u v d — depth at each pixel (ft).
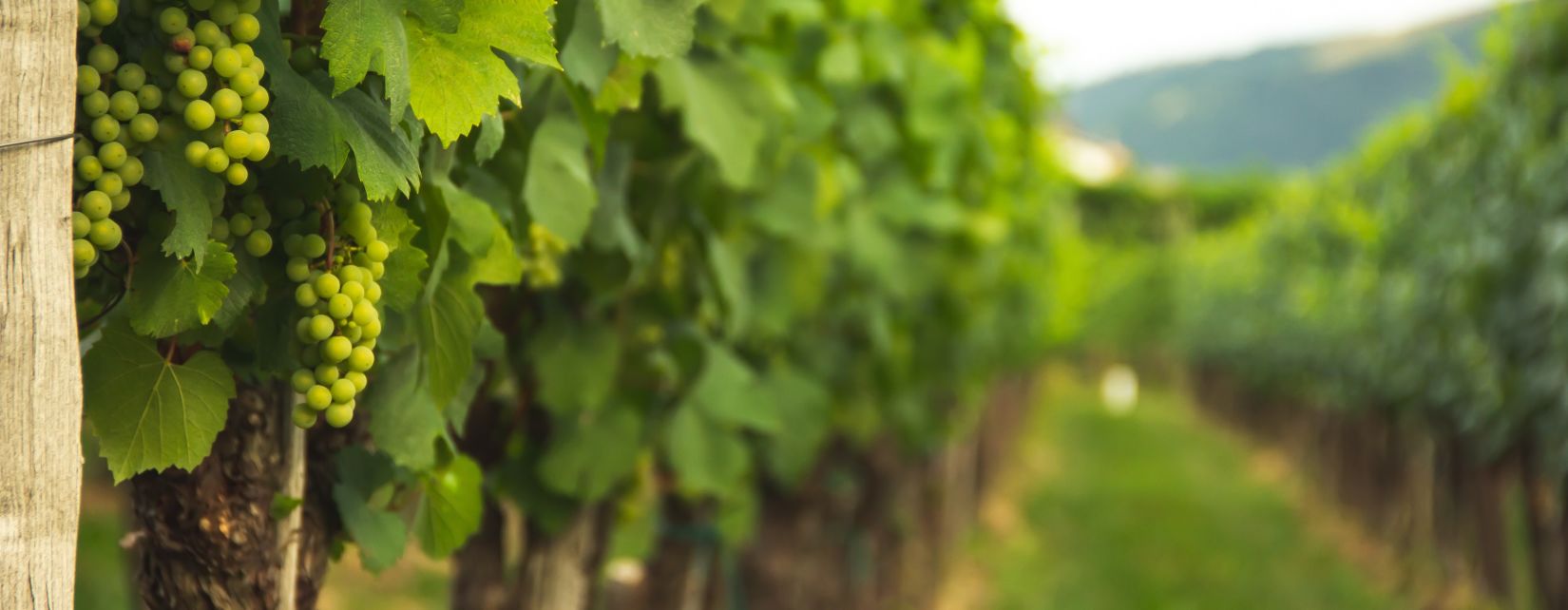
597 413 8.33
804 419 12.08
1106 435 77.10
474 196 5.77
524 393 8.03
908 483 21.86
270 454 4.71
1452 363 24.48
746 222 10.21
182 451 4.02
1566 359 18.03
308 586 5.24
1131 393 105.81
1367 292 31.65
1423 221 27.25
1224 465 59.93
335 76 3.58
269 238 4.04
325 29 3.59
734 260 9.68
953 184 15.78
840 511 17.62
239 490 4.61
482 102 3.82
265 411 4.67
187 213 3.65
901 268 14.93
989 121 16.93
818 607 17.26
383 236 4.34
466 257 5.09
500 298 7.46
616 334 8.02
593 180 7.17
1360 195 33.58
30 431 3.25
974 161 15.78
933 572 26.35
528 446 8.50
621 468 8.22
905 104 13.21
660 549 12.57
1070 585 31.99
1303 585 32.53
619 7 4.83
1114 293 102.37
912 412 18.80
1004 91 17.80
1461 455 27.55
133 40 3.62
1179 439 73.87
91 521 23.89
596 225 7.23
